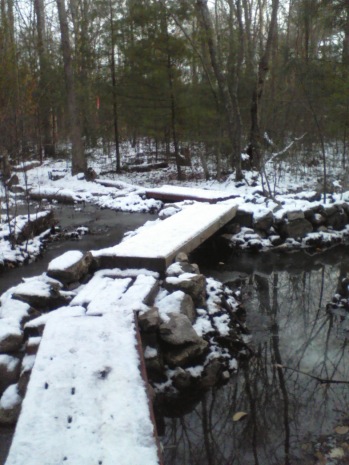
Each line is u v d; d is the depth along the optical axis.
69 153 21.38
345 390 4.33
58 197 13.45
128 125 17.45
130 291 4.91
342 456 3.47
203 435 3.81
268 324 5.72
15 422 3.64
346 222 9.99
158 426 3.94
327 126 13.34
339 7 11.22
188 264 5.86
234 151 14.48
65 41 15.86
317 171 14.94
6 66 8.55
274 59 17.47
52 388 3.13
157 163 18.94
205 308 5.36
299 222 9.26
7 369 3.99
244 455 3.55
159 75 15.07
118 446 2.62
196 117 15.14
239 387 4.43
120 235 9.51
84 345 3.66
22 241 8.51
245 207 9.54
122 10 15.77
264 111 15.09
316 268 7.92
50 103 19.53
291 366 4.77
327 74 12.84
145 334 4.41
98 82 17.17
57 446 2.63
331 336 5.41
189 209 8.97
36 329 4.28
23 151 10.80
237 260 8.36
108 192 13.84
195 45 15.28
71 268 5.41
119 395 3.05
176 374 4.32
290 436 3.73
